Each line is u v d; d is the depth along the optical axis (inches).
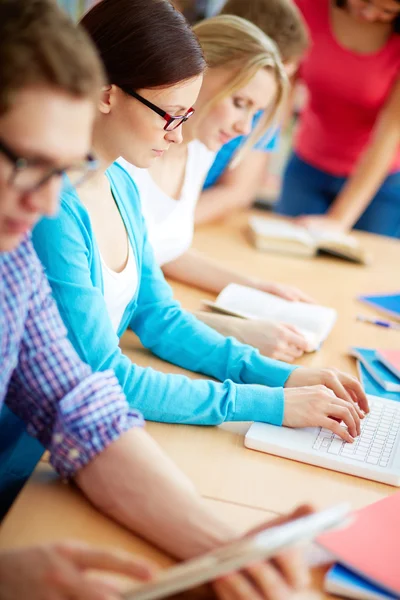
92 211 50.1
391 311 73.6
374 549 36.1
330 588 34.0
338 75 101.7
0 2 28.7
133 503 36.8
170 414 47.6
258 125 73.7
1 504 49.1
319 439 47.5
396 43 97.7
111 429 38.7
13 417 52.0
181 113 47.3
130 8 44.8
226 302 68.2
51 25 28.7
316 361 61.5
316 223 98.0
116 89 45.8
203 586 32.6
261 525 34.8
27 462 52.2
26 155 28.5
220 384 50.1
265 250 87.6
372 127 106.8
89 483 38.1
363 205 102.7
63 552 30.0
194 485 41.7
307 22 100.8
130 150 47.7
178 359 57.3
